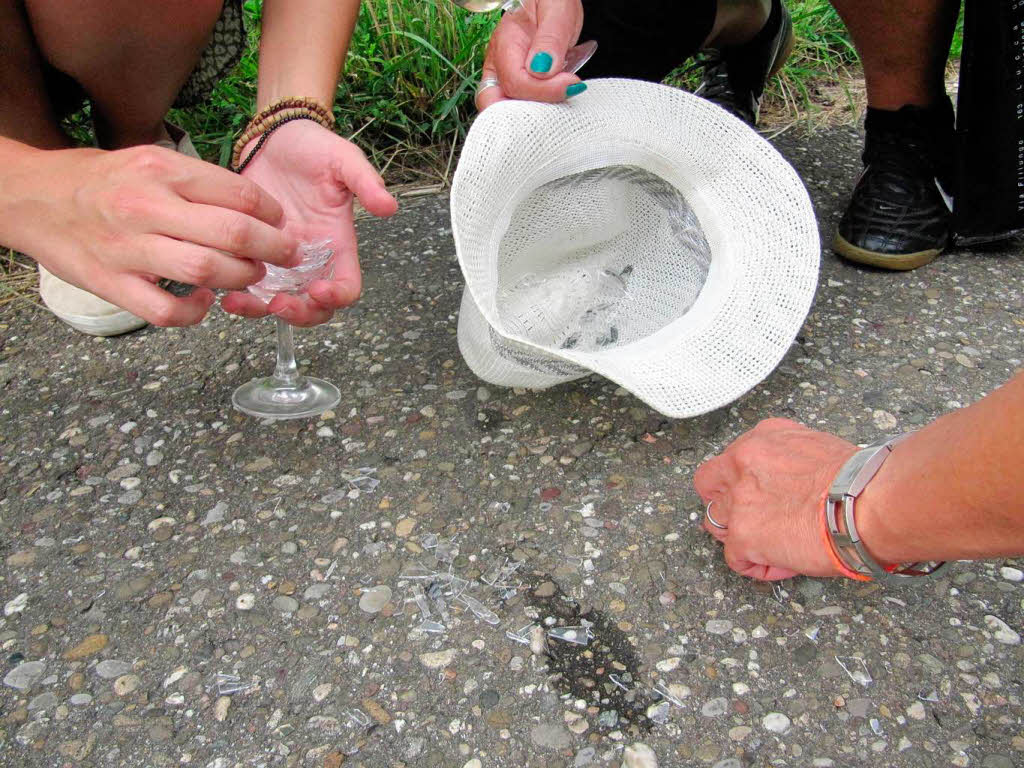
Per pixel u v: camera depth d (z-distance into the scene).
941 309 0.78
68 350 0.73
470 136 0.57
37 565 0.56
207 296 0.52
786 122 1.14
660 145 0.65
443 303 0.79
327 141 0.58
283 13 0.64
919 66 0.79
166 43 0.70
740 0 0.89
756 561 0.54
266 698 0.50
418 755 0.48
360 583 0.56
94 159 0.49
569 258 0.71
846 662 0.52
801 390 0.70
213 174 0.48
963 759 0.48
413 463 0.63
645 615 0.54
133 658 0.52
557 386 0.70
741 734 0.49
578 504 0.61
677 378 0.62
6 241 0.51
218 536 0.58
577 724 0.49
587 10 0.77
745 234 0.65
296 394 0.68
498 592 0.55
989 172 0.78
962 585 0.56
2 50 0.67
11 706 0.50
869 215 0.82
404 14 1.05
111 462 0.63
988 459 0.40
